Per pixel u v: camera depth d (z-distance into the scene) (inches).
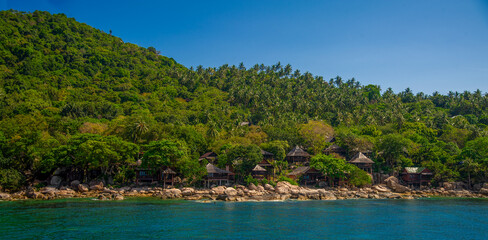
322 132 5762.8
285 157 5270.7
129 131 4798.2
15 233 1882.4
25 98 6742.1
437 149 5059.1
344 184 4436.5
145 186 4153.5
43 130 4859.7
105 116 6968.5
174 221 2278.5
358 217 2522.1
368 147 5206.7
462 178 4665.4
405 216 2583.7
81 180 4207.7
